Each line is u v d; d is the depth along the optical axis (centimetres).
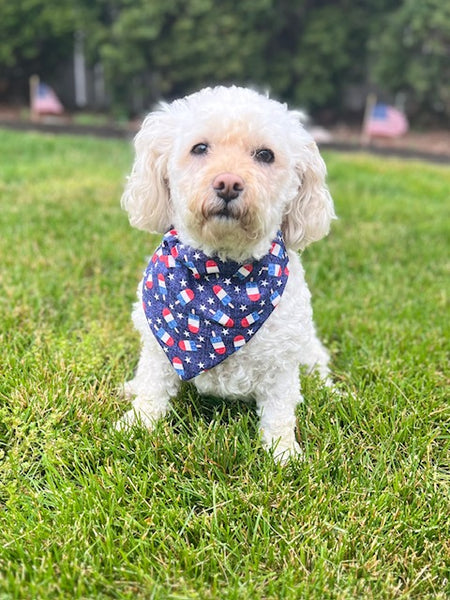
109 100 362
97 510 46
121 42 309
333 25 319
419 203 152
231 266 52
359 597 43
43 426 54
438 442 59
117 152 210
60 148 206
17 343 69
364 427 58
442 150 293
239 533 46
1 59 315
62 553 43
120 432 55
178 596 41
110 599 41
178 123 55
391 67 312
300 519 47
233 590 41
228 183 46
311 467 52
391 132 308
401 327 81
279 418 57
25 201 128
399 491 51
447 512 50
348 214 137
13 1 304
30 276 88
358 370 70
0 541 44
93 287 88
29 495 49
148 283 56
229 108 50
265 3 301
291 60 328
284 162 52
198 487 50
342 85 342
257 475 52
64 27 311
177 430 59
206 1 300
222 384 56
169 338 55
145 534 45
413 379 68
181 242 54
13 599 40
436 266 107
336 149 274
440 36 295
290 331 55
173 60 314
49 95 313
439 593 43
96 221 118
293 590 41
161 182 57
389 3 318
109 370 66
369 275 103
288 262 56
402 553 46
